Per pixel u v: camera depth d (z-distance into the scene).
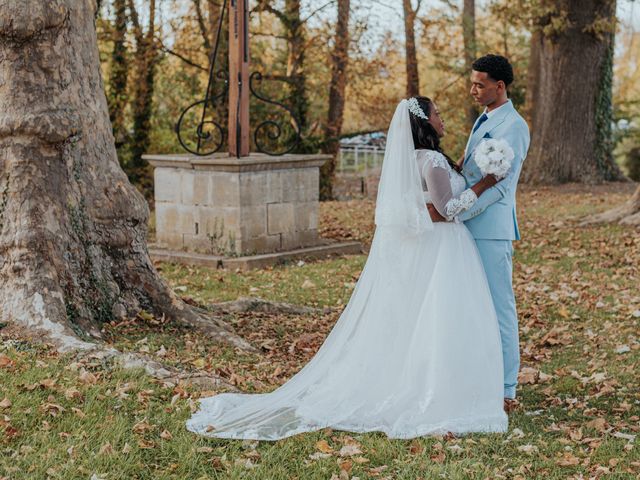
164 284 6.73
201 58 22.61
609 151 20.58
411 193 4.88
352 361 4.95
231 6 11.42
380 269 4.99
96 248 6.35
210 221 11.26
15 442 4.12
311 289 9.50
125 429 4.32
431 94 30.98
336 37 22.06
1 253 5.95
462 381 4.74
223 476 3.94
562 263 10.63
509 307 5.24
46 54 6.12
